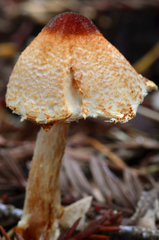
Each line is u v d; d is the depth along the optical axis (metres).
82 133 0.25
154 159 0.23
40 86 0.14
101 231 0.17
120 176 0.22
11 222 0.18
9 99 0.15
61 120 0.14
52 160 0.16
